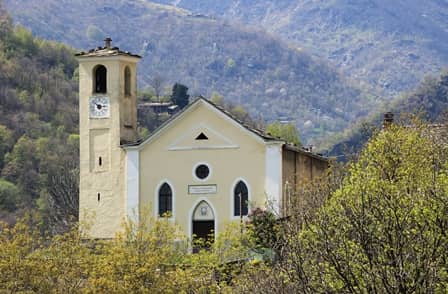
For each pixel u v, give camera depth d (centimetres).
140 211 8588
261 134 8644
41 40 19288
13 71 17512
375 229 3828
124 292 5856
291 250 4094
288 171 8762
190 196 8775
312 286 3844
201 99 8738
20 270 5997
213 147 8731
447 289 3659
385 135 5912
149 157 8875
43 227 12656
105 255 6181
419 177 4972
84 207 9038
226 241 7044
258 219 7362
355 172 5416
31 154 14688
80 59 9150
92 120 9106
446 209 3853
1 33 18625
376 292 3694
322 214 4003
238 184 8681
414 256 3700
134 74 9269
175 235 6838
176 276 5909
